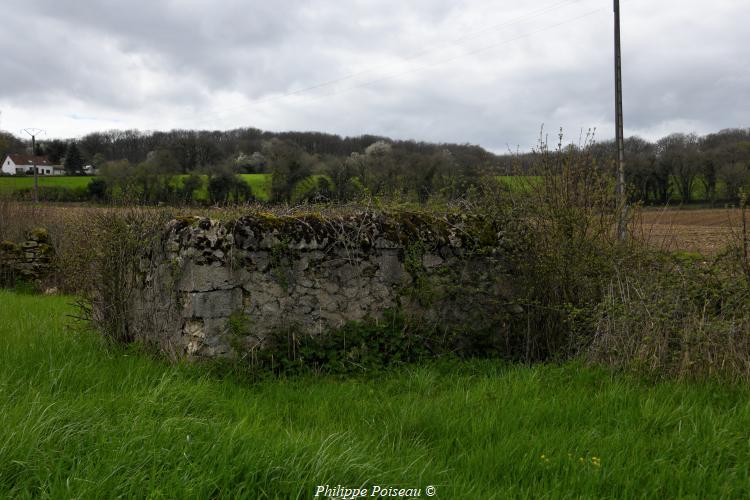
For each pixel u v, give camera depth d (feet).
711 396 16.89
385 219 23.98
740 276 20.97
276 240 21.57
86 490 9.48
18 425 11.10
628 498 11.35
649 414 15.25
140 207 24.41
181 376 17.98
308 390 18.92
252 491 10.12
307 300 22.16
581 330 23.09
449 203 27.02
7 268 49.90
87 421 11.89
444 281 24.44
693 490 11.62
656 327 19.62
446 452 13.30
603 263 23.86
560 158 26.32
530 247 24.93
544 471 12.26
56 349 20.47
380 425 15.31
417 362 22.61
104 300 23.76
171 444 11.36
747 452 13.15
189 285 20.42
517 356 24.57
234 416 15.42
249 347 20.98
